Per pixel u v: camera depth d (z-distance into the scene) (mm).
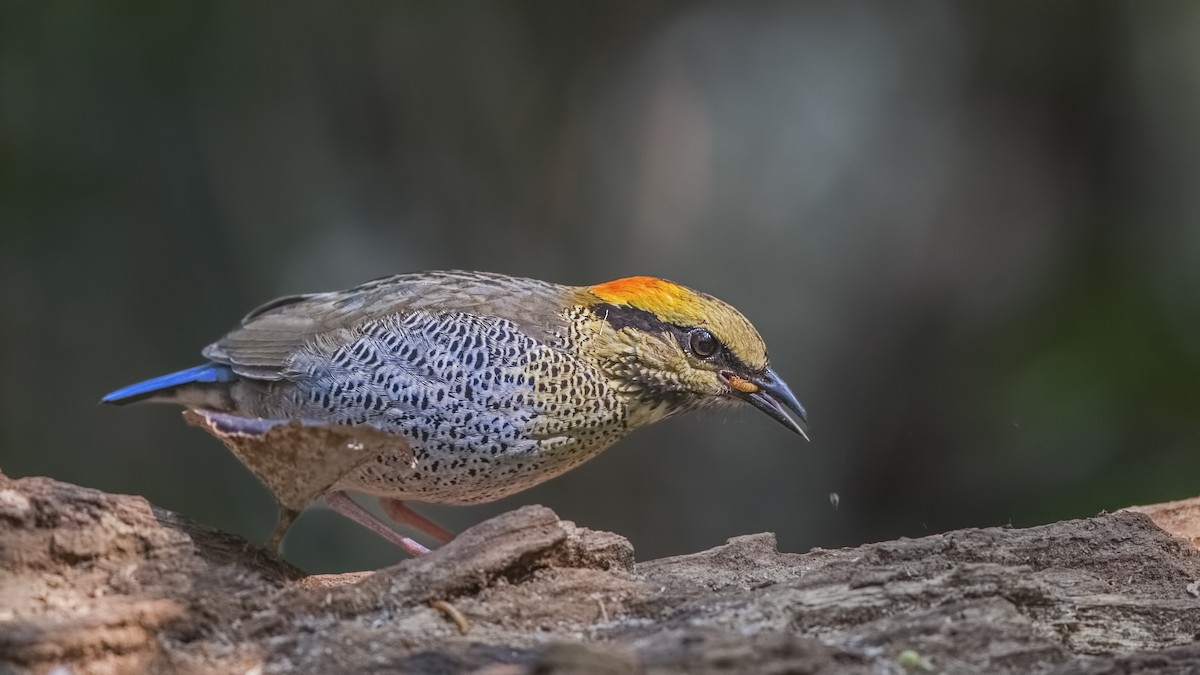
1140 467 13227
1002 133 16219
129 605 5109
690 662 4758
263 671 5016
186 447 15312
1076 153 16047
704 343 8414
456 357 7609
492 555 5711
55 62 14555
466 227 16172
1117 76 15805
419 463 7695
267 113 15398
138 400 8445
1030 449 14023
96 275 14961
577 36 16453
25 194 14633
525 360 7734
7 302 14648
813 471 16016
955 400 15719
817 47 16766
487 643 5328
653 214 16453
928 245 16188
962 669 5074
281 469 5781
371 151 15906
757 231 16391
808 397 16062
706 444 16016
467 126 16141
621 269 16297
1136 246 15312
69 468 14805
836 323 16172
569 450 8047
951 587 5637
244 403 8180
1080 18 15781
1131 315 14383
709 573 6293
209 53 15078
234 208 15367
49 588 5254
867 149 16438
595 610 5719
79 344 14953
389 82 15844
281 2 15266
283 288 15430
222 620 5230
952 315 16109
